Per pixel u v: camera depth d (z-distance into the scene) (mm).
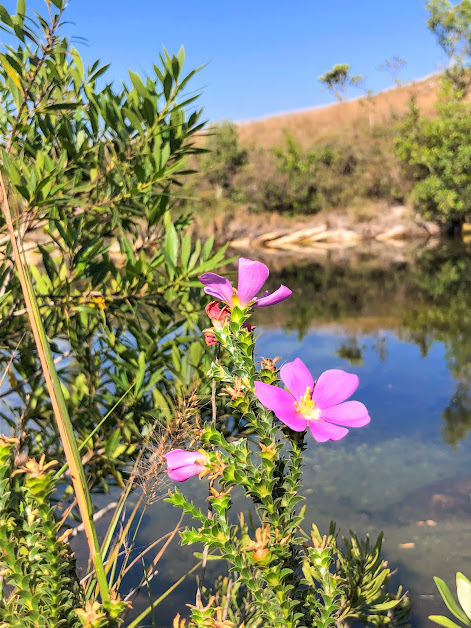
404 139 5434
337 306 2432
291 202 6047
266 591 230
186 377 550
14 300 583
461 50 6082
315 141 7578
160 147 581
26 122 545
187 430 312
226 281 239
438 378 1415
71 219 589
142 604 573
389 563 673
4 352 621
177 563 648
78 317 623
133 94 568
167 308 601
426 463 954
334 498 841
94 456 562
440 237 5391
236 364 239
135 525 714
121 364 579
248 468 229
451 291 2672
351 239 5703
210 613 250
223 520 230
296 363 248
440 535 734
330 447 1037
